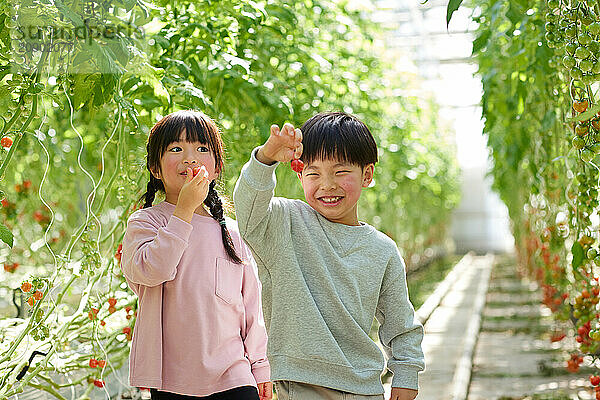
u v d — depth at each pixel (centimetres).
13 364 243
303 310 177
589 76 188
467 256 1789
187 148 190
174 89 257
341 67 470
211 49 280
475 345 593
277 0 343
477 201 1931
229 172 300
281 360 178
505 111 401
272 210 181
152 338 186
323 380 176
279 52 362
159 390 187
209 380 184
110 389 310
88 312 253
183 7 288
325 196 181
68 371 267
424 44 1166
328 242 183
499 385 454
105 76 215
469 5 461
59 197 445
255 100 304
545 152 369
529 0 299
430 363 536
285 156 167
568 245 445
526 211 725
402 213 1013
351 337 179
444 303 888
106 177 391
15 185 394
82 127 375
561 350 549
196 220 196
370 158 184
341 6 461
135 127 233
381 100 583
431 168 1031
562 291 422
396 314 188
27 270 431
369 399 179
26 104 212
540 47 303
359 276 182
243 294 201
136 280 182
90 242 236
